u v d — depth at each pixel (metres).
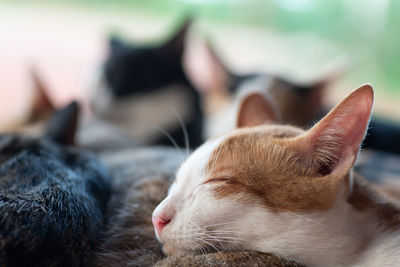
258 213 0.32
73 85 0.79
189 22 0.73
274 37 1.00
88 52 0.91
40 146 0.38
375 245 0.33
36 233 0.29
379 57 0.88
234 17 1.03
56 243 0.30
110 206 0.36
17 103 0.69
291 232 0.32
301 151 0.32
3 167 0.34
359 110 0.31
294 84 0.69
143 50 0.71
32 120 0.63
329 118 0.32
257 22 1.02
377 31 0.89
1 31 0.96
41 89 0.63
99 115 0.72
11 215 0.29
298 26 0.98
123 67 0.70
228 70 0.76
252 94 0.41
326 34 0.95
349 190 0.33
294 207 0.32
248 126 0.39
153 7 1.08
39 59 0.85
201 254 0.32
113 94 0.70
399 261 0.32
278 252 0.32
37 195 0.31
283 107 0.65
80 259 0.31
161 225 0.33
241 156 0.33
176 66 0.72
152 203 0.36
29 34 0.95
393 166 0.54
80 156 0.39
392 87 0.87
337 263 0.33
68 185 0.33
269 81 0.69
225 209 0.32
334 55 0.93
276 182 0.32
